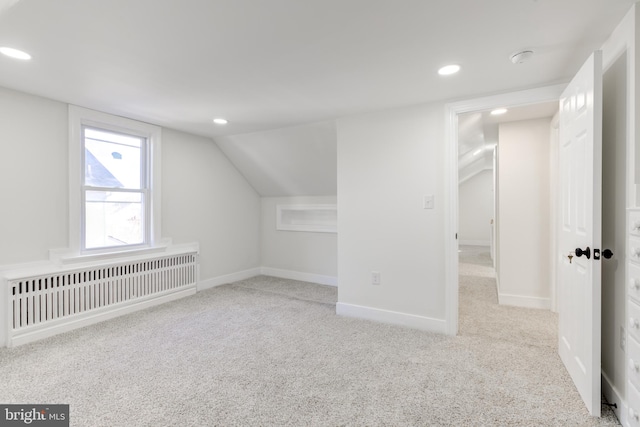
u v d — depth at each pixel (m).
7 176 2.60
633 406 1.52
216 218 4.47
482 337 2.74
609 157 1.85
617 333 1.76
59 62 2.08
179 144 3.97
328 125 3.52
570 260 2.07
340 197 3.32
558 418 1.70
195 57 2.01
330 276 4.61
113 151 3.39
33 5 1.47
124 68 2.18
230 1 1.45
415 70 2.20
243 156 4.48
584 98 1.81
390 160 3.05
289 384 2.03
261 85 2.48
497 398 1.88
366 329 2.93
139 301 3.46
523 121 3.52
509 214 3.61
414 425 1.66
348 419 1.70
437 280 2.86
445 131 2.79
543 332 2.84
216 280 4.48
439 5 1.49
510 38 1.79
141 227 3.67
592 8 1.52
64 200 2.95
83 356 2.40
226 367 2.24
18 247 2.67
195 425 1.66
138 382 2.05
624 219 1.68
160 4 1.46
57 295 2.82
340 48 1.90
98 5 1.47
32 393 1.93
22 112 2.67
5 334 2.54
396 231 3.04
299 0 1.44
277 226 5.07
